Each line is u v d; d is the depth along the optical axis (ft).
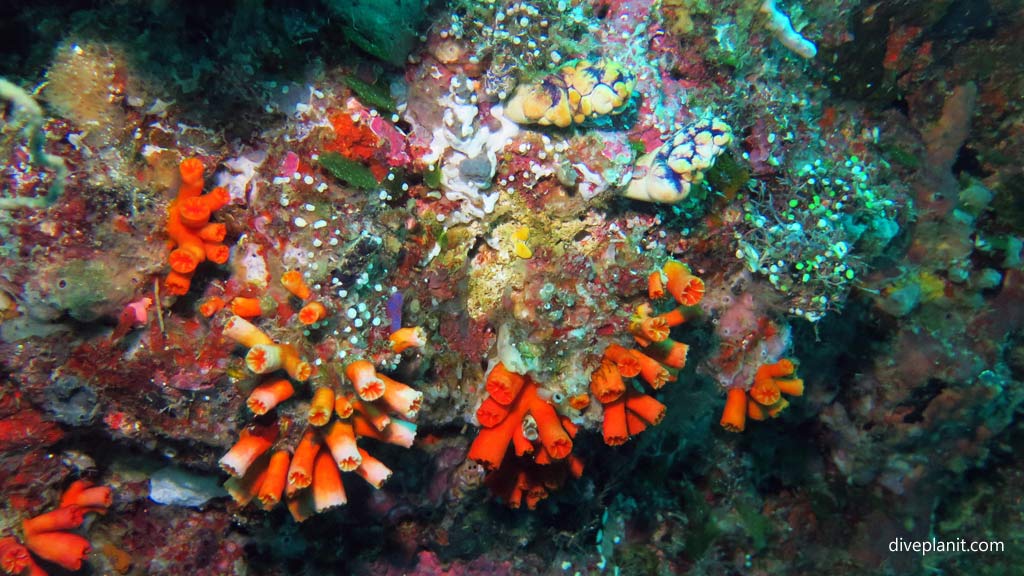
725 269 1.12
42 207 0.72
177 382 0.80
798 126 1.12
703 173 0.92
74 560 0.82
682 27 1.01
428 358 0.94
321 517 1.13
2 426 0.79
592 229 0.99
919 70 1.42
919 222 1.57
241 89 0.82
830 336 1.58
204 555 1.08
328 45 0.86
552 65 0.88
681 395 1.30
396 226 0.87
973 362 1.61
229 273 0.81
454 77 0.88
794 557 1.82
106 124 0.77
